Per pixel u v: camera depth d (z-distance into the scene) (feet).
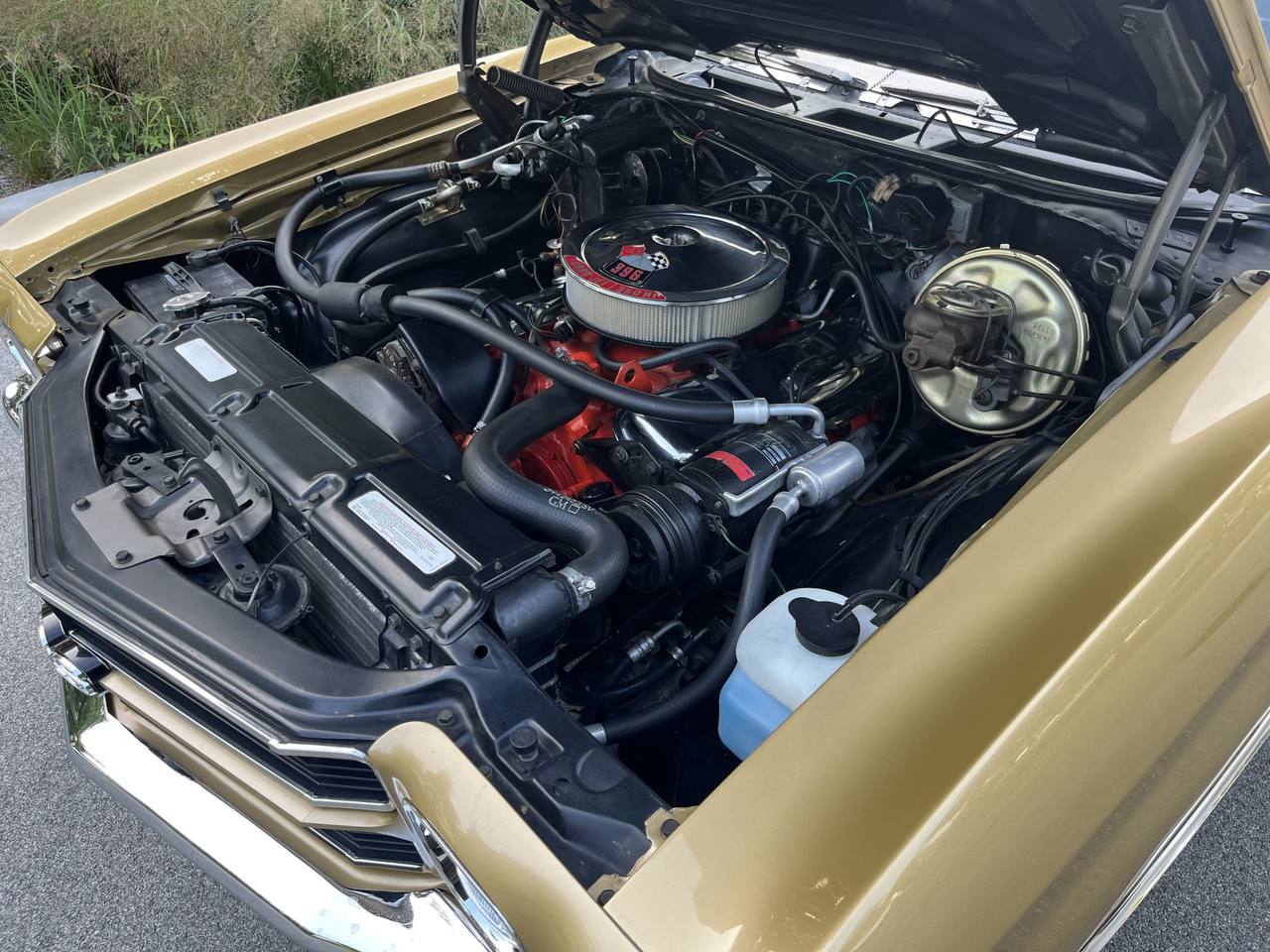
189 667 3.69
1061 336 4.96
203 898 5.72
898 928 2.67
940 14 4.42
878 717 2.95
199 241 6.93
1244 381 4.21
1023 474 4.89
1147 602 3.41
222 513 4.35
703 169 7.16
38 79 16.34
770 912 2.54
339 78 17.12
